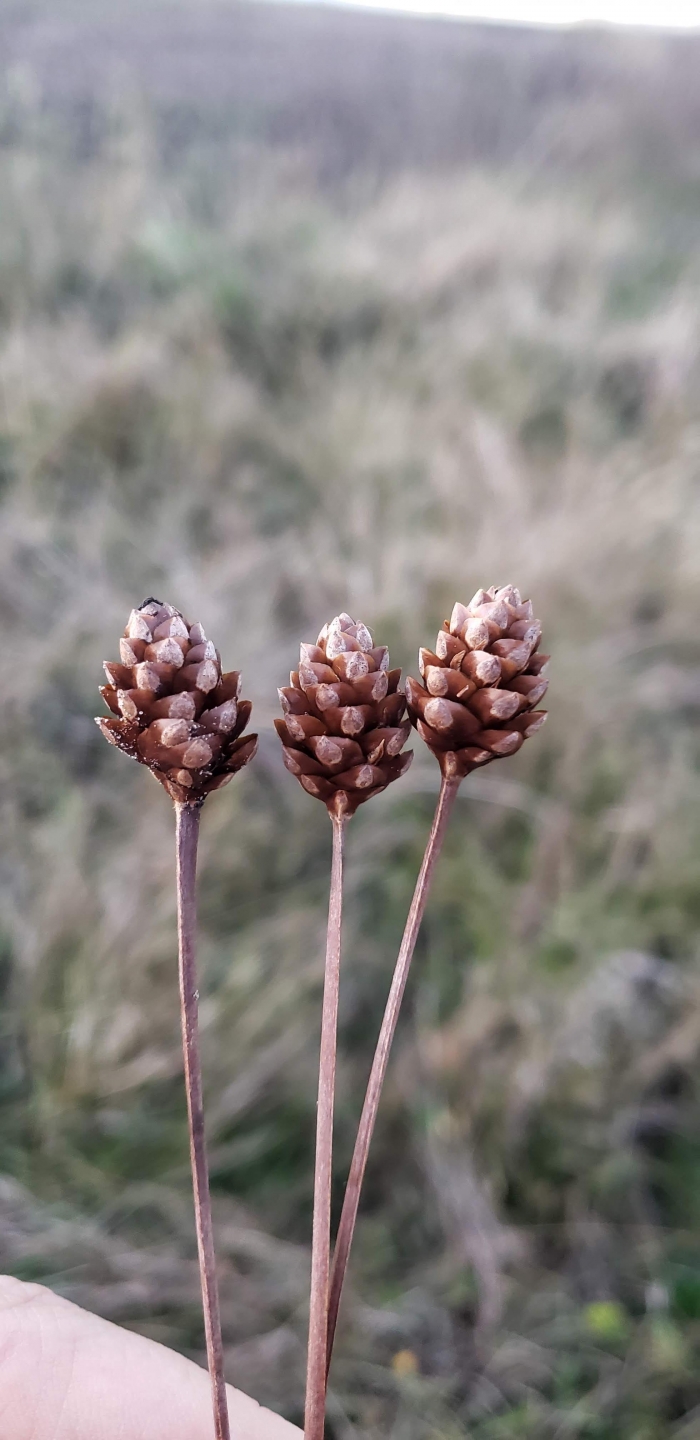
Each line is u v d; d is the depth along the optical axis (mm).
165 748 95
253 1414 146
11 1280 151
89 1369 142
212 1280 100
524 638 102
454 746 102
